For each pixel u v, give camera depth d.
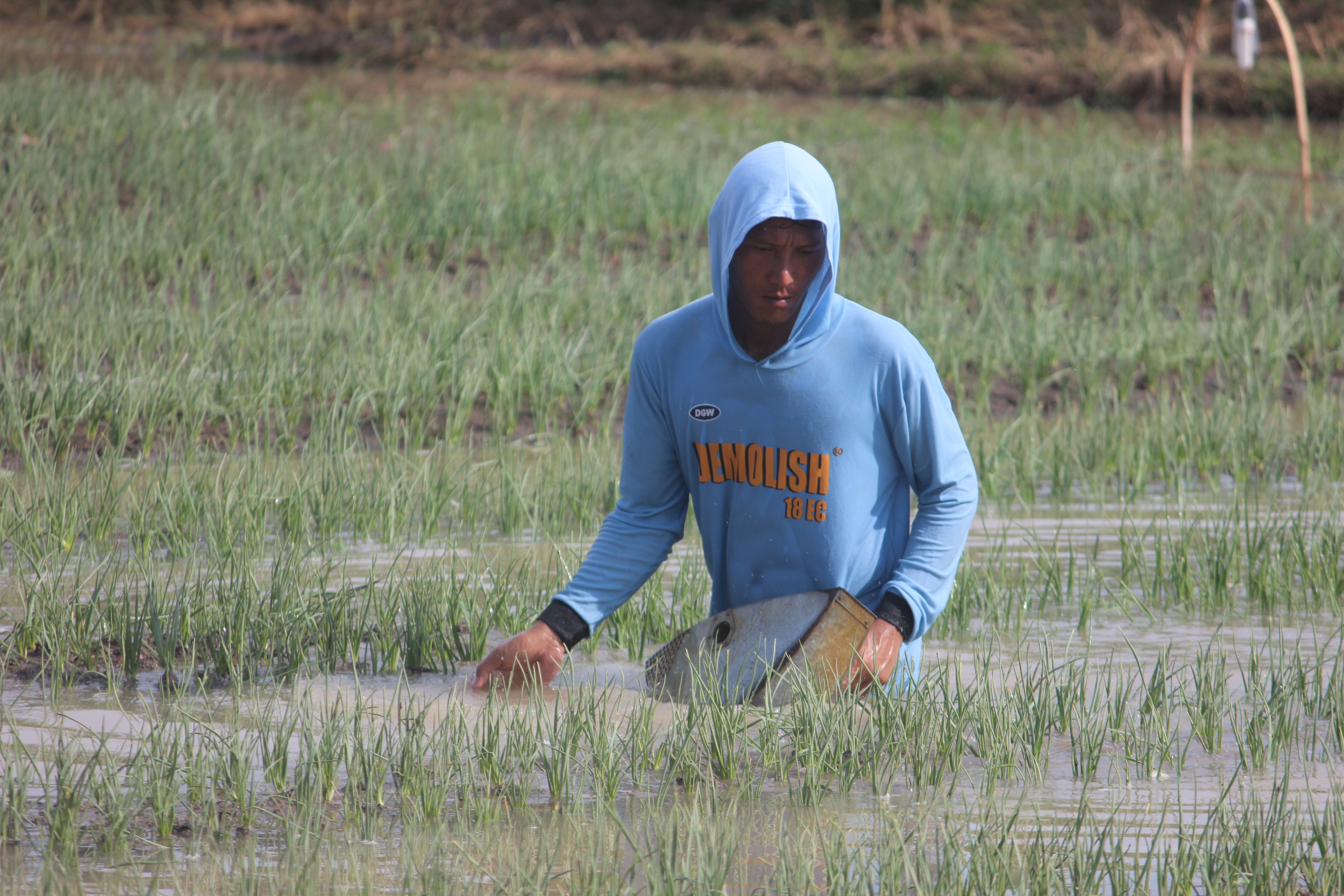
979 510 24.97
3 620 17.67
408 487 24.30
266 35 112.19
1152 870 12.04
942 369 35.16
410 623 17.52
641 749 14.38
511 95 86.31
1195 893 11.87
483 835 12.62
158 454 26.95
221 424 29.00
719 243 14.46
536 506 23.58
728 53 103.19
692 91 98.38
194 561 20.61
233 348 31.97
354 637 17.56
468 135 58.53
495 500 24.28
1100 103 90.62
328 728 14.05
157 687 16.06
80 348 31.94
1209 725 15.02
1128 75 90.38
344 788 13.64
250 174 48.12
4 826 12.31
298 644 16.84
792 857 12.07
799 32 108.56
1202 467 27.80
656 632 18.34
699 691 15.08
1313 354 36.66
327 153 52.47
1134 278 42.19
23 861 11.89
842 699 14.66
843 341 14.67
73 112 54.19
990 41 102.44
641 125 70.50
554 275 42.47
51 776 13.39
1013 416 32.47
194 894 11.38
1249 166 63.22
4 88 56.81
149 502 22.84
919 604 14.83
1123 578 20.89
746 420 14.87
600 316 37.16
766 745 14.35
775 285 13.96
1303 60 92.00
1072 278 43.28
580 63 103.81
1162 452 28.09
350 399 30.80
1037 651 17.94
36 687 15.92
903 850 11.60
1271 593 20.03
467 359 33.00
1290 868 11.95
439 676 16.81
